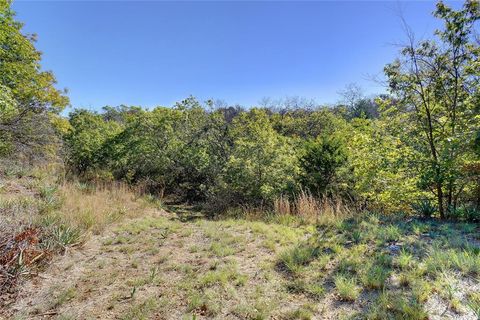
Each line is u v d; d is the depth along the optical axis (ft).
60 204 22.35
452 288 9.52
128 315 9.65
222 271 12.59
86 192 30.71
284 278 11.82
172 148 49.37
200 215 35.86
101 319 9.53
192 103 51.13
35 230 14.42
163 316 9.57
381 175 25.48
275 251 14.98
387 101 24.50
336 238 15.87
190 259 14.64
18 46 31.86
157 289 11.46
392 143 24.79
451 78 21.47
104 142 50.34
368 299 9.61
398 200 24.16
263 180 37.24
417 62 21.98
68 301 10.71
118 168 49.37
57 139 38.11
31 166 33.65
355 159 30.37
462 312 8.46
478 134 17.26
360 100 89.35
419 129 23.29
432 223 17.85
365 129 31.19
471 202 22.04
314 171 35.94
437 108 22.41
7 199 20.08
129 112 61.52
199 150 48.03
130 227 21.38
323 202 26.32
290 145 45.44
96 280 12.42
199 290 11.13
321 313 9.25
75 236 16.58
